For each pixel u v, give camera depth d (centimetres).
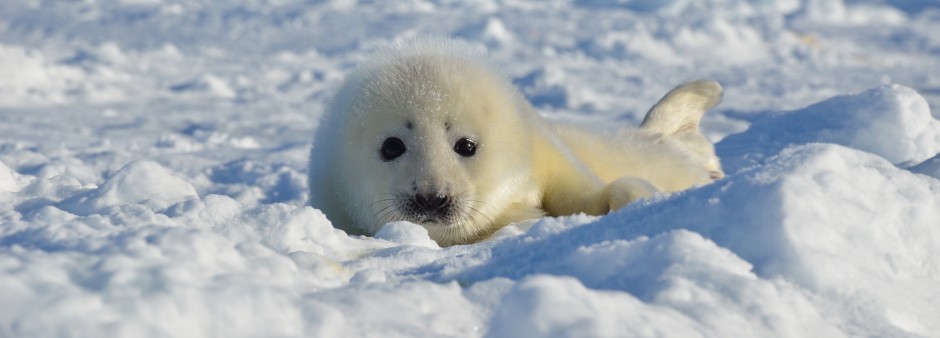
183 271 281
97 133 1628
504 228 621
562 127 807
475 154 657
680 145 892
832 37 4341
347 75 729
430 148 644
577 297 275
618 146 814
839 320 328
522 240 419
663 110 909
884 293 346
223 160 1288
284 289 296
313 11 5191
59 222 395
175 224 460
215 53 3600
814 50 3684
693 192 423
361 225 683
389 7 5572
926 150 941
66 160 1204
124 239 308
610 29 4353
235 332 269
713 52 3609
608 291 297
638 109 2019
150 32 4300
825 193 385
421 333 290
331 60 3378
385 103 657
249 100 2270
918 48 3925
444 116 650
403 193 643
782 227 354
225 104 2170
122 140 1514
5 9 4950
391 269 415
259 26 4525
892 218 390
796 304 323
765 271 349
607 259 343
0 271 271
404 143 649
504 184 675
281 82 2684
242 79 2641
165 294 263
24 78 2389
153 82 2598
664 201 423
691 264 327
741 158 996
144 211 465
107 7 5144
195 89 2427
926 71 3008
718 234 372
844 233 370
